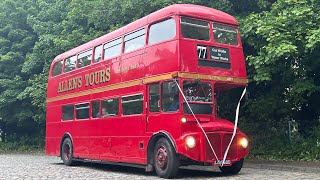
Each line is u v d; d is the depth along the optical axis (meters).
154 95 12.68
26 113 31.09
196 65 12.05
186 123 11.61
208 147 11.70
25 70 29.61
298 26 14.22
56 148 19.34
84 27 25.31
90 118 16.44
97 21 21.47
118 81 14.64
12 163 19.72
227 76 12.64
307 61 16.11
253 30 15.24
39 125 33.53
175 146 11.54
